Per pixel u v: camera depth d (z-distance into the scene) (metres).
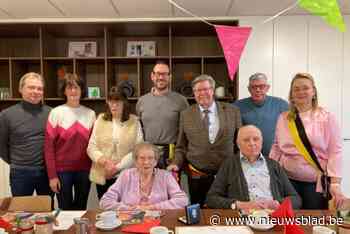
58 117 2.42
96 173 2.40
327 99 3.42
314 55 3.40
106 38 3.47
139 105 2.67
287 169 2.07
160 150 2.23
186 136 2.33
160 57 3.45
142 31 3.69
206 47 3.82
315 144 1.97
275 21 3.39
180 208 1.70
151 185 1.87
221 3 2.99
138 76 3.49
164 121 2.53
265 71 3.41
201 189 2.26
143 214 1.55
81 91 2.55
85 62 3.73
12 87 3.48
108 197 1.81
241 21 3.39
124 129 2.41
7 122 2.33
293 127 2.03
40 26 3.41
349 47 3.38
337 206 1.66
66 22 3.37
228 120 2.25
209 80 2.25
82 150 2.48
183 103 2.62
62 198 2.47
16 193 2.40
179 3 2.97
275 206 1.64
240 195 1.84
